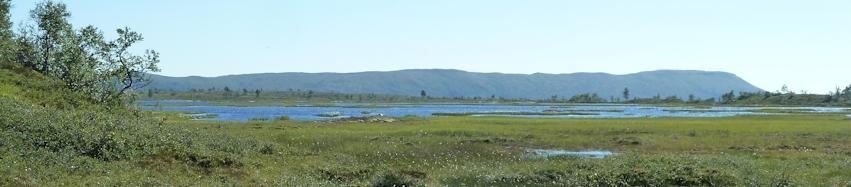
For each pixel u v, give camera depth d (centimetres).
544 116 9706
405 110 14712
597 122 6662
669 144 4238
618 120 7325
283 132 4872
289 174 2473
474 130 5109
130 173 2209
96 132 2636
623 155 3328
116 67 4953
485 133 4850
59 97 4109
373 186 2344
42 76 4909
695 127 5769
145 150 2580
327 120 7400
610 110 14850
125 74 4978
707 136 4816
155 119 4231
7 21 5747
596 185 2420
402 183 2384
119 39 4953
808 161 3216
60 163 2184
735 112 12575
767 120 7494
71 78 4938
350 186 2294
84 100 4300
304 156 3134
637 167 2633
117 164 2334
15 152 2194
